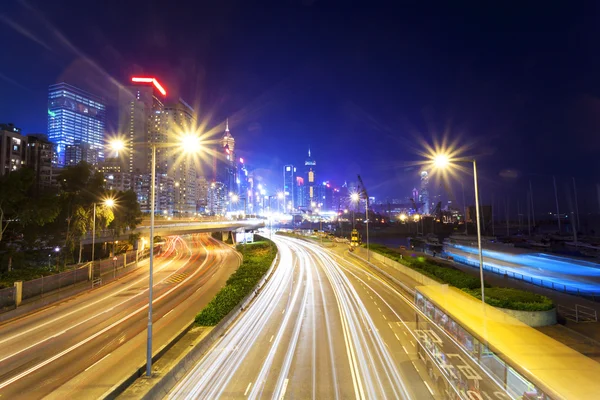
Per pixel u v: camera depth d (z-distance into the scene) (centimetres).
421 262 4897
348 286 4138
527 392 1038
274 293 3775
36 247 4834
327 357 1944
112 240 6166
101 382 1741
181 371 1748
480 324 1362
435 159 2281
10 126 11844
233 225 10312
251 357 1966
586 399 952
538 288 4509
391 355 1962
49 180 12544
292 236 13212
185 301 3547
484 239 11719
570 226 18900
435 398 1452
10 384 1738
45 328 2684
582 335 2402
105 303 3500
